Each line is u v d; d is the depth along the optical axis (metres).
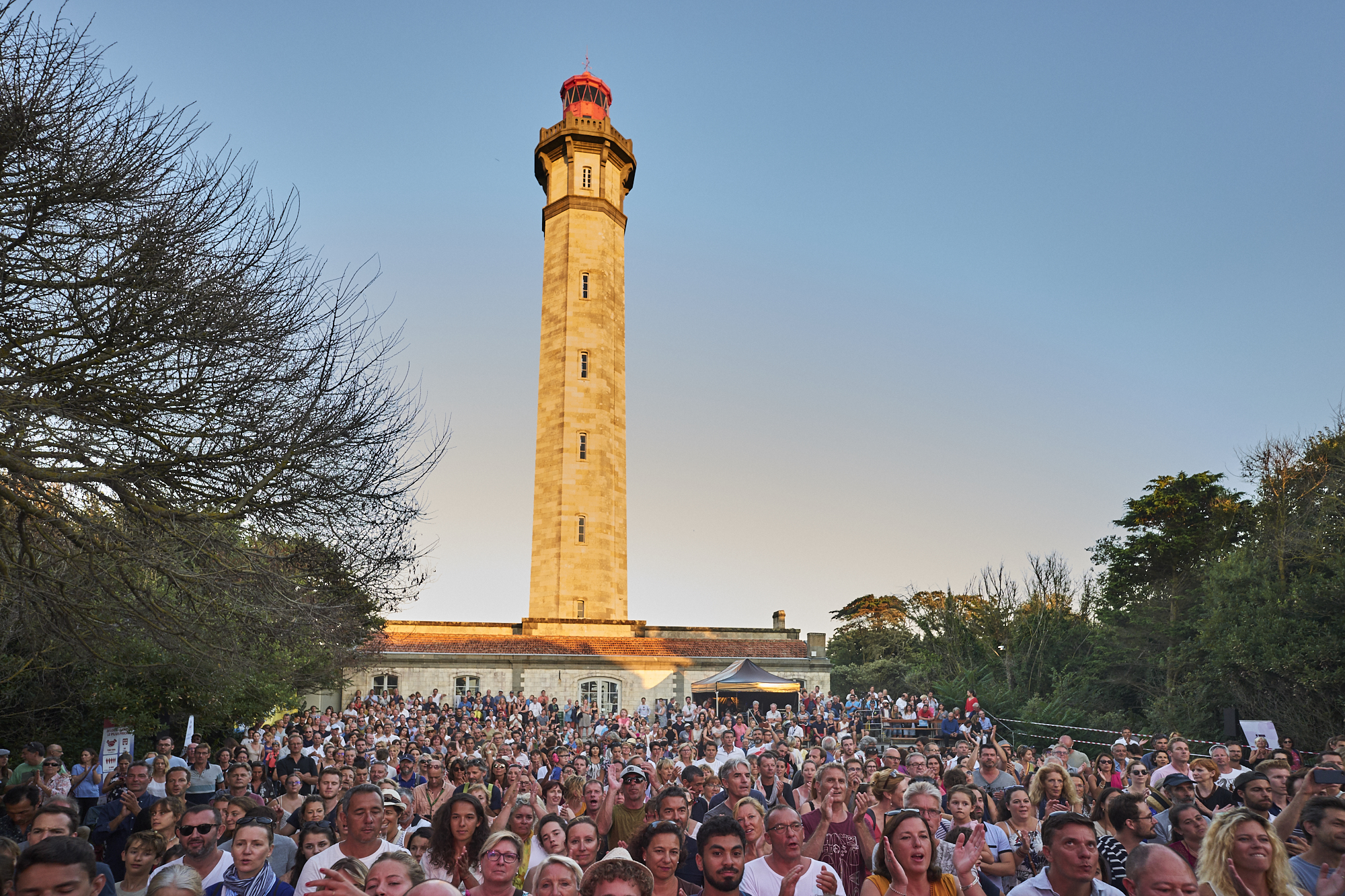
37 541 12.66
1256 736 16.06
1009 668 39.97
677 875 6.81
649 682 43.75
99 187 10.66
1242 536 43.53
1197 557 43.84
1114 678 37.69
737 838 5.11
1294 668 25.84
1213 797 8.97
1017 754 23.88
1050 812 8.73
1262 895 5.09
